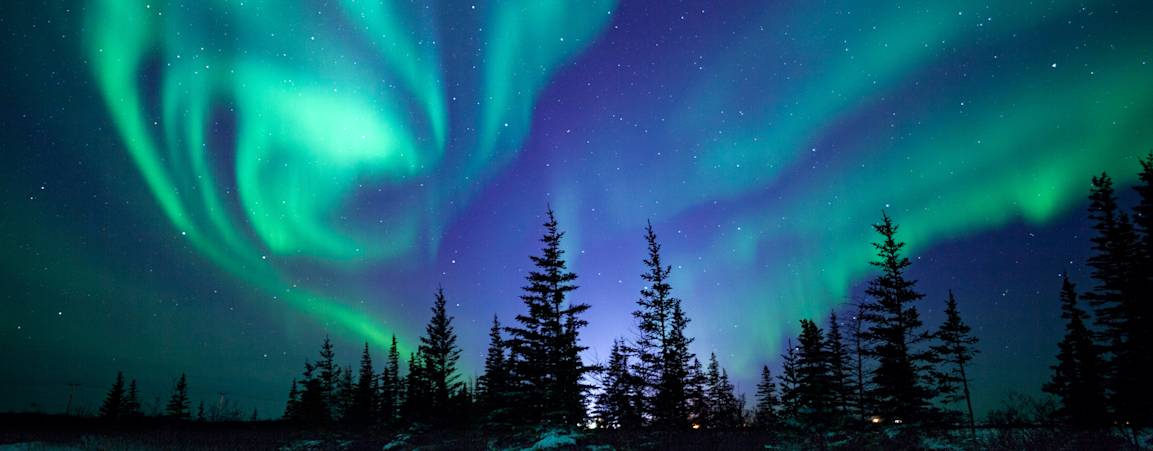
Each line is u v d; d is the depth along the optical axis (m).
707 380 39.09
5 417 44.75
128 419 53.44
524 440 28.20
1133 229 35.59
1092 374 33.06
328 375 62.66
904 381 31.05
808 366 36.50
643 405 37.31
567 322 33.59
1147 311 31.80
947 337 38.69
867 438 26.36
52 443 27.23
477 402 43.81
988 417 33.25
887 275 33.50
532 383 33.41
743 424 42.75
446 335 44.66
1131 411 28.91
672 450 24.67
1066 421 31.39
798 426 27.44
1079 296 36.97
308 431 45.38
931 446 24.23
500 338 44.53
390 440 36.28
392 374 57.50
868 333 33.34
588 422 36.41
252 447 31.12
